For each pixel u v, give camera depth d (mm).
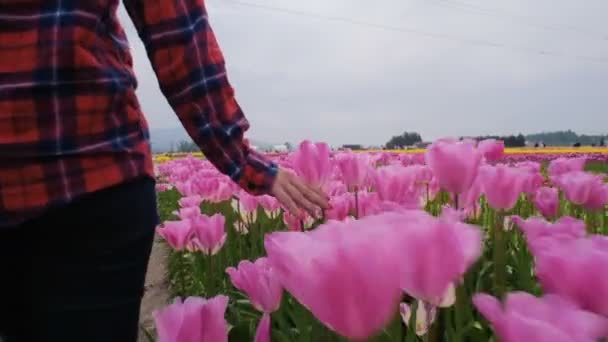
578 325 558
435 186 3143
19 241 1307
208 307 969
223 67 1622
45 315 1334
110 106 1328
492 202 1824
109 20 1368
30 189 1252
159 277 4996
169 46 1528
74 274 1324
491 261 2312
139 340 3037
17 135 1241
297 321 1745
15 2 1239
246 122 1677
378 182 2117
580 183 2484
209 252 2939
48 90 1245
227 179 4293
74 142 1272
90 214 1304
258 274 1583
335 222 814
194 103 1570
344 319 722
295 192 1716
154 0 1507
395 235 737
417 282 856
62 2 1257
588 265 792
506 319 570
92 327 1353
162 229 3178
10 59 1245
